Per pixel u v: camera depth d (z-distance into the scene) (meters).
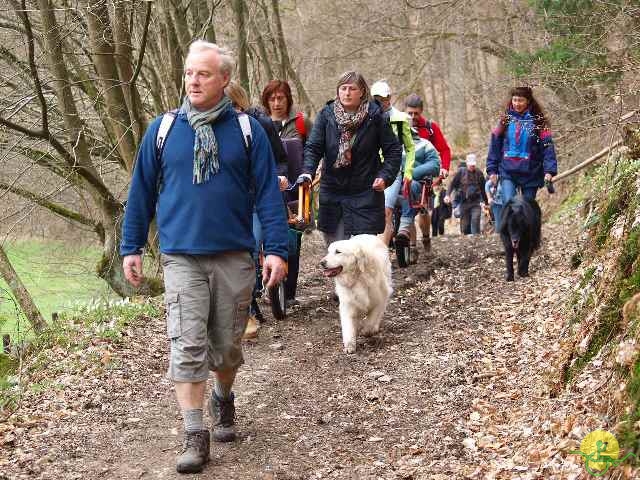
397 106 28.44
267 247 5.50
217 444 5.97
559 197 20.09
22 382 7.48
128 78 13.95
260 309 10.18
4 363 8.46
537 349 7.48
